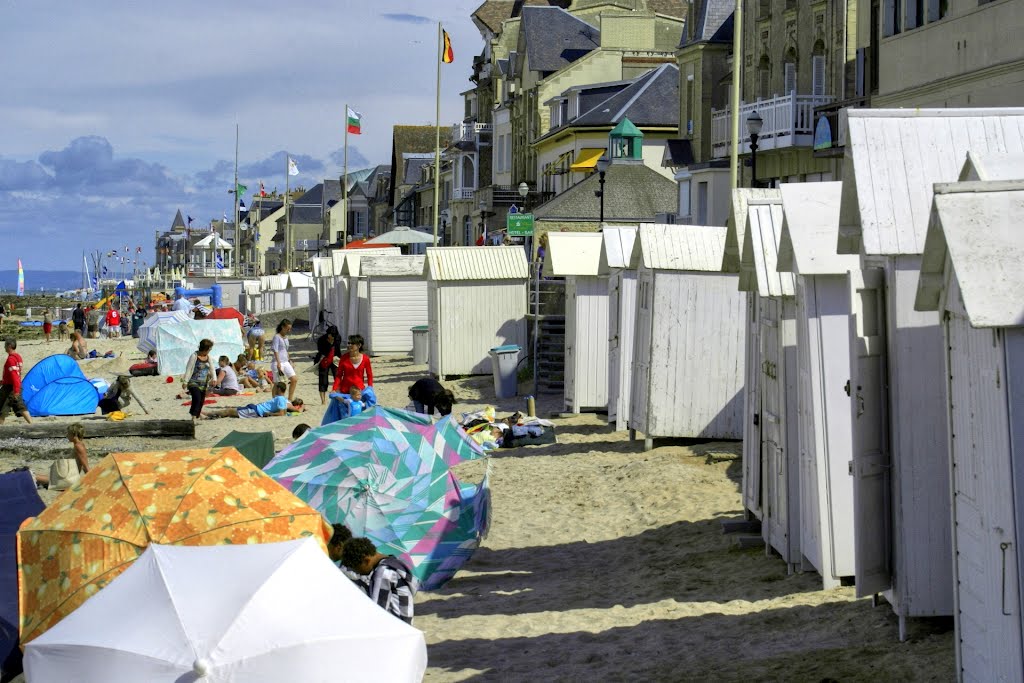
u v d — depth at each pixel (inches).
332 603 280.1
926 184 353.7
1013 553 260.5
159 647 263.0
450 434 546.6
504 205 2864.2
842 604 397.1
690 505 602.5
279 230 6195.9
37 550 342.0
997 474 268.7
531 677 366.3
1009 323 254.8
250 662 262.1
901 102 1021.8
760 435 514.9
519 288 1353.3
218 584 280.1
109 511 344.8
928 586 350.0
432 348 1358.3
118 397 1189.1
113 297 3769.7
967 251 262.8
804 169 1438.2
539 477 732.7
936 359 352.5
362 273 1681.8
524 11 3029.0
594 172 1955.0
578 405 1017.5
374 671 270.7
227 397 1364.4
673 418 771.4
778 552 487.5
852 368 355.6
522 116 3031.5
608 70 2851.9
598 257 1015.6
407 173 4288.9
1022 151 352.8
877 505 360.5
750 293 531.5
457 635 429.4
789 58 1531.7
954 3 930.1
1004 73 864.3
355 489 509.0
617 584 485.7
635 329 812.6
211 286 3617.1
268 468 519.5
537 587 497.0
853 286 357.4
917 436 353.1
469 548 522.0
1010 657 264.8
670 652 376.8
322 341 1240.2
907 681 312.3
